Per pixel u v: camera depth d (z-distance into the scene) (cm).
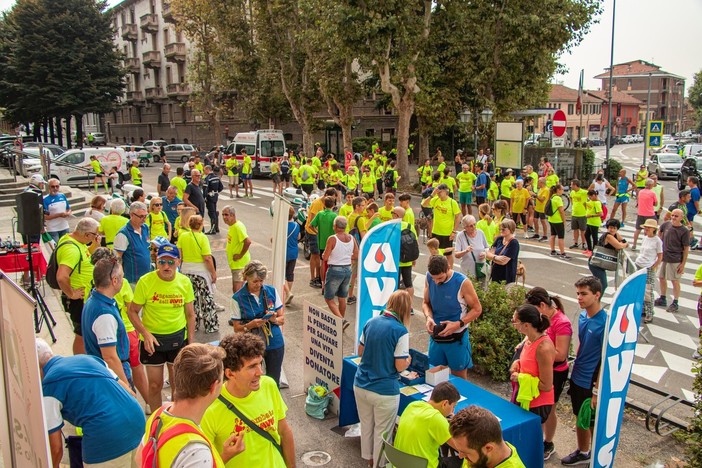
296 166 2784
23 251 1088
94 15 5353
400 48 2802
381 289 702
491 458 353
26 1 5119
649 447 651
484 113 2592
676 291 1173
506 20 2761
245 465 381
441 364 678
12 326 345
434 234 1320
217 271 1384
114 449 391
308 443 634
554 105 8069
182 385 319
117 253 815
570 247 1731
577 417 591
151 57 6259
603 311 586
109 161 3028
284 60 3678
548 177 2005
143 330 620
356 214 1191
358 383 555
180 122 6169
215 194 1825
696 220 2239
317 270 1246
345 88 3397
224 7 3944
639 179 2516
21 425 361
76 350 734
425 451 464
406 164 3011
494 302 832
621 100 9819
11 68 5122
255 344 384
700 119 8800
